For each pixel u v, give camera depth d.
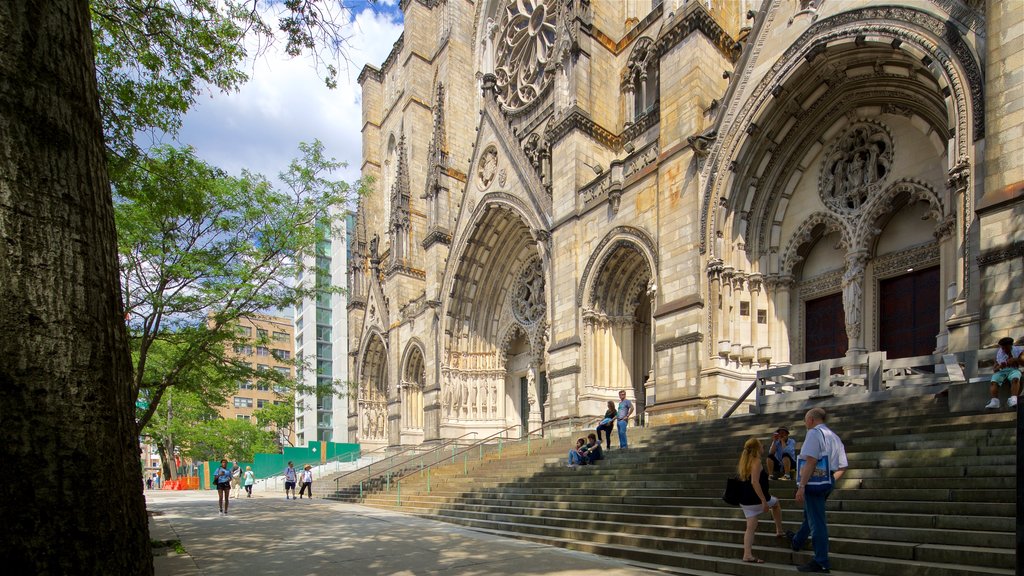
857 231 20.19
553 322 29.34
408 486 25.38
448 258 39.31
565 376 27.86
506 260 38.44
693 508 11.80
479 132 37.62
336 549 11.66
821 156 21.80
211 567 9.81
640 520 12.24
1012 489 8.45
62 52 4.00
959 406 12.44
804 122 21.58
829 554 8.63
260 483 48.25
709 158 22.55
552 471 18.03
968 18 15.48
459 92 46.28
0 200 3.59
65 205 3.89
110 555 3.74
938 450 10.24
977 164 14.75
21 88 3.74
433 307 40.66
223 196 18.91
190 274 17.55
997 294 13.50
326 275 21.84
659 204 24.36
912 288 19.38
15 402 3.47
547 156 35.03
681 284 22.92
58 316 3.72
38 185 3.75
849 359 16.39
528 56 41.78
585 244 28.30
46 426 3.55
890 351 19.66
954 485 9.25
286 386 23.91
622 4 34.09
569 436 25.44
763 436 14.74
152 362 23.11
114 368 4.09
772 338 22.08
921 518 8.70
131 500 4.04
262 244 20.52
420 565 9.65
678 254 23.22
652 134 29.34
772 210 22.64
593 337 27.22
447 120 44.94
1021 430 4.06
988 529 8.06
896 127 19.61
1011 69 13.98
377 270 53.81
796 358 22.05
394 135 58.88
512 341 39.09
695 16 24.03
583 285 27.84
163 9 11.91
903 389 14.88
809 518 8.16
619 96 32.38
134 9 11.63
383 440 52.78
